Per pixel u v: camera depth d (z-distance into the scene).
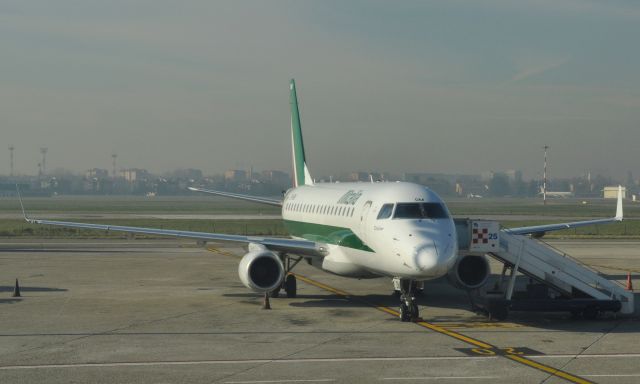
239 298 43.62
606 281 38.25
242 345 29.64
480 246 36.38
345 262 41.47
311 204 51.94
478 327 34.19
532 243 38.34
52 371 25.17
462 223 37.78
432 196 36.41
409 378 24.28
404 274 33.44
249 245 43.19
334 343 30.08
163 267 61.28
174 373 24.92
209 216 189.88
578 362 26.72
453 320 36.22
